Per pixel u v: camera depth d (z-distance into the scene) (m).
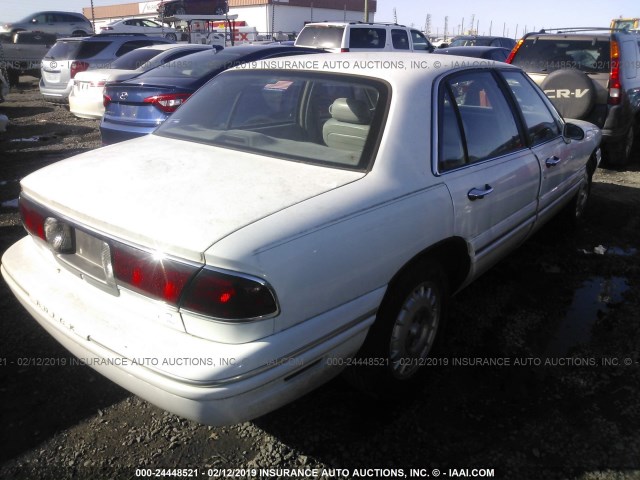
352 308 2.22
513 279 4.16
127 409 2.72
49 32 22.14
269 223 2.00
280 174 2.42
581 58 7.31
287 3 44.16
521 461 2.42
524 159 3.43
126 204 2.16
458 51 13.31
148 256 1.98
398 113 2.62
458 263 3.01
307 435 2.56
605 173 7.38
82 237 2.26
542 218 3.92
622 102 6.99
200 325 1.92
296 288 1.99
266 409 2.05
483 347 3.26
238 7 45.34
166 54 9.37
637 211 5.69
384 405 2.76
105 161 2.66
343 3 48.25
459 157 2.88
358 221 2.22
